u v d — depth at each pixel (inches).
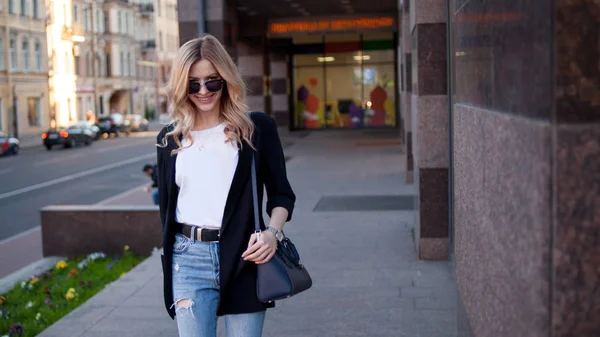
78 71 2347.4
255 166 129.5
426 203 317.7
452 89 289.9
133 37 2797.7
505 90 77.1
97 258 394.3
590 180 58.5
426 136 314.5
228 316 130.0
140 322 243.8
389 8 1114.7
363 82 1571.1
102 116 2199.8
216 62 127.3
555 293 60.3
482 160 93.5
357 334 222.8
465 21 112.5
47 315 282.4
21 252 485.7
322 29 1189.7
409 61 616.1
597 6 57.2
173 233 130.5
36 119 2114.9
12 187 930.7
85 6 2388.0
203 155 128.3
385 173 713.0
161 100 3129.9
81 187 912.3
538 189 62.6
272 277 124.6
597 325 59.7
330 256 335.0
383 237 378.9
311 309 250.4
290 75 1555.1
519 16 69.2
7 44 1951.3
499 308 81.5
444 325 229.0
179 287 128.1
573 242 59.3
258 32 1205.1
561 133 58.4
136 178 1000.2
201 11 681.6
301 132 1499.8
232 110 129.6
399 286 277.3
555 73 58.0
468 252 111.8
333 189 596.7
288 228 414.9
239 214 127.2
